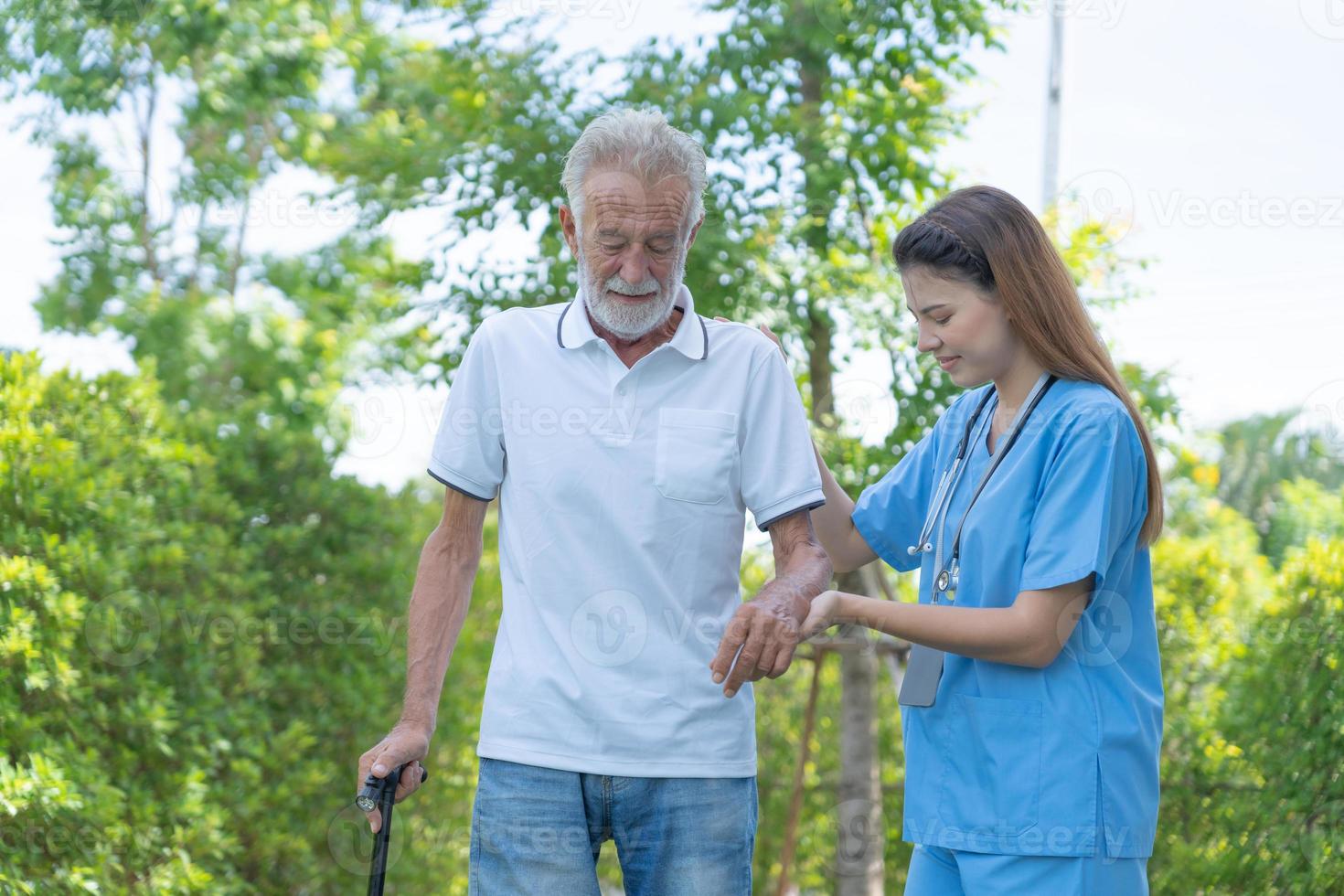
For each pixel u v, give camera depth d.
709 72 4.62
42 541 3.74
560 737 1.96
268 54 6.04
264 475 4.81
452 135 4.73
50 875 3.44
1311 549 3.91
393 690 4.81
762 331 2.13
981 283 1.95
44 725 3.65
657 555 1.97
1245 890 3.66
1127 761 1.91
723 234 4.29
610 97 4.58
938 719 2.01
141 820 3.74
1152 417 4.44
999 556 1.96
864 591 4.73
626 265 1.94
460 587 2.16
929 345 2.00
